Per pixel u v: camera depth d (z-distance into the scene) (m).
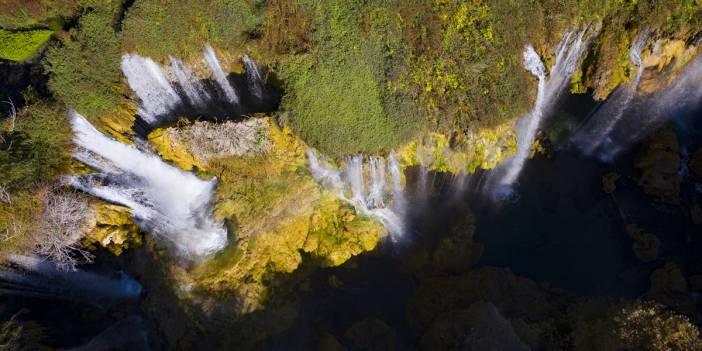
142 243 26.45
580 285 26.52
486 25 24.91
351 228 26.22
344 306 26.53
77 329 24.73
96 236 25.66
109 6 25.39
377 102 24.78
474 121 25.22
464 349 21.91
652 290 25.81
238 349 24.45
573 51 26.70
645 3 25.44
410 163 26.44
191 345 23.91
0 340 21.52
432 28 24.50
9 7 25.61
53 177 24.52
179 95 26.94
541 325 23.11
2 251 23.17
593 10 25.53
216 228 25.80
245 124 24.23
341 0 24.94
